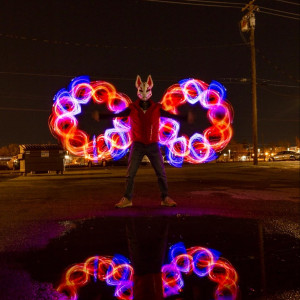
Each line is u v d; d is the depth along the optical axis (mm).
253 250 2846
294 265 2457
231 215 4469
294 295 1951
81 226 3844
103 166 33719
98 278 2238
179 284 2121
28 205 5609
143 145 5336
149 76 5516
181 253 2775
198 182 10141
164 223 3955
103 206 5387
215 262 2535
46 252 2840
